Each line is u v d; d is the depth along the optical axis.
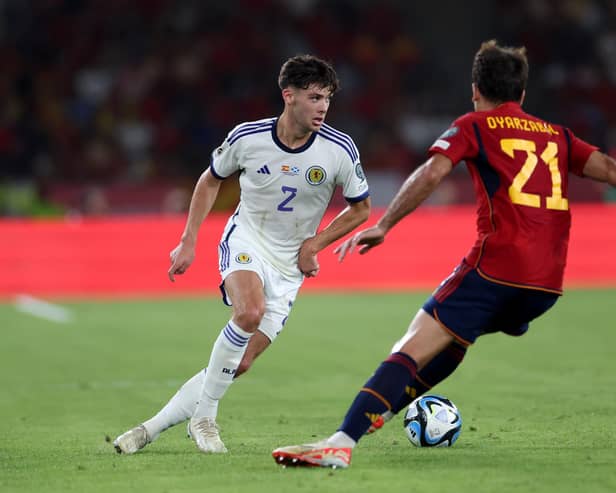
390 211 16.45
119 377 31.30
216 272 58.31
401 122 86.25
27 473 16.89
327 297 54.91
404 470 16.52
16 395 28.08
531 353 35.12
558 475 16.02
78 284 57.47
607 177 17.12
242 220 19.45
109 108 83.38
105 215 70.50
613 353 35.06
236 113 83.88
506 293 16.38
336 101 85.88
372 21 93.19
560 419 22.75
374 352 36.22
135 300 54.78
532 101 90.75
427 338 16.59
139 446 18.91
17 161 78.12
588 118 89.06
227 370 18.59
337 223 19.50
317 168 18.75
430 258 59.56
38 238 57.12
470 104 89.75
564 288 57.47
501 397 26.42
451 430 19.03
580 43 94.06
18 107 82.50
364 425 16.52
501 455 18.00
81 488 15.52
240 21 90.31
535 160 16.64
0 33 87.75
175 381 30.50
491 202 16.52
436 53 93.62
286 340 39.28
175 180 77.38
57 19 88.94
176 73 85.69
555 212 16.64
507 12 95.06
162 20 89.56
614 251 60.19
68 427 22.91
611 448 18.75
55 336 41.12
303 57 18.25
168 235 58.28
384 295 55.69
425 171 16.36
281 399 26.81
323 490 14.97
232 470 16.72
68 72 86.00
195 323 44.91
